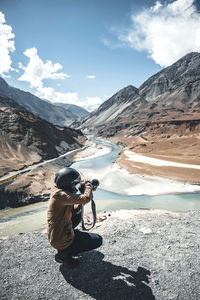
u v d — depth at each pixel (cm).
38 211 3478
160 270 413
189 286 367
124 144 16100
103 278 388
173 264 433
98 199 3766
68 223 336
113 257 461
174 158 7631
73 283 378
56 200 315
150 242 551
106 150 13500
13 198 3991
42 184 4812
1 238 608
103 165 7750
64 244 342
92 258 455
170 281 380
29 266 430
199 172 5306
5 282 382
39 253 484
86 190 331
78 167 7694
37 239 568
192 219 812
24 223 2712
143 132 17738
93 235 383
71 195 306
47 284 375
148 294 351
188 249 504
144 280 383
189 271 407
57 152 10012
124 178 5281
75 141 15862
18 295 350
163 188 4372
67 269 417
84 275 397
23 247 519
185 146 10019
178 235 608
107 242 548
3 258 466
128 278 388
